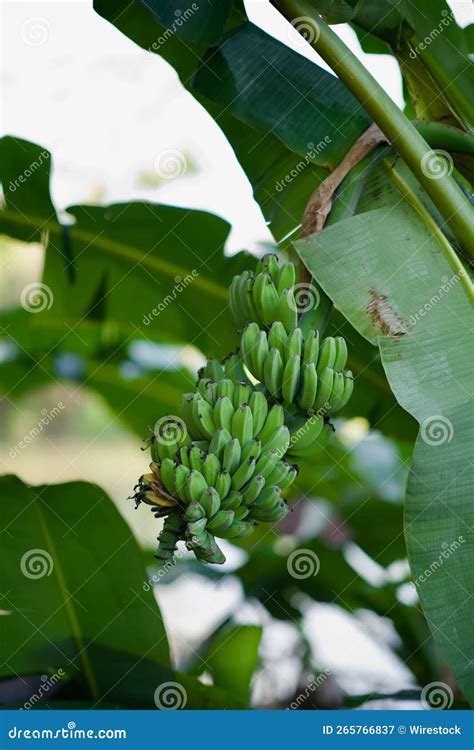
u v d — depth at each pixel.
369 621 3.59
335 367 2.71
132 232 3.39
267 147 3.21
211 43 3.03
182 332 3.54
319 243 2.81
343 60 2.86
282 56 3.11
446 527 2.61
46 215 3.37
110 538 3.02
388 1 3.00
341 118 3.03
